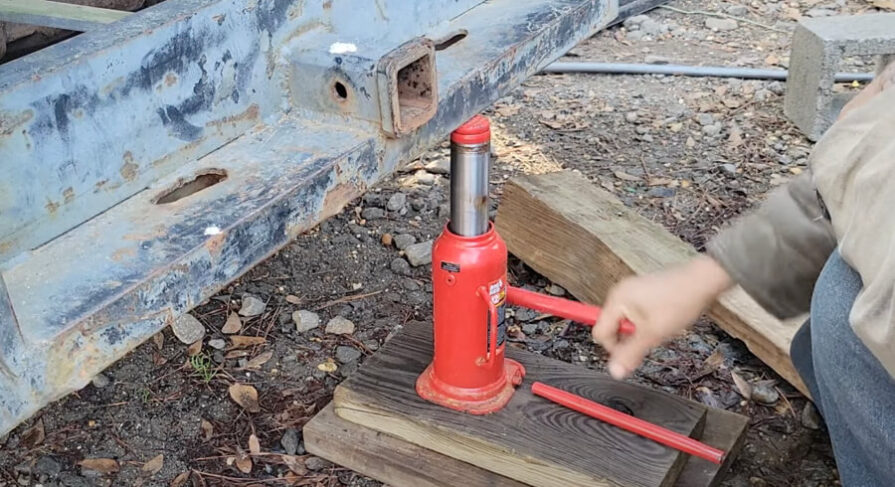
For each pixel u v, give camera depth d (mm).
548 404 2057
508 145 3639
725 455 1943
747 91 4055
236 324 2613
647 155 3551
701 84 4137
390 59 1369
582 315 1924
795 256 1453
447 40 1772
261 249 1275
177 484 2129
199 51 1343
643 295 1469
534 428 1991
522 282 2805
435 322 2021
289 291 2764
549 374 2178
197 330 2570
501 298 1966
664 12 4949
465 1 1896
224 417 2311
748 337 2369
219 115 1400
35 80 1160
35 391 1028
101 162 1261
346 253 2938
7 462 2176
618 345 1547
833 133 1294
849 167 1239
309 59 1447
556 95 4062
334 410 2197
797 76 3674
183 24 1312
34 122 1172
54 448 2217
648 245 2525
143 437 2254
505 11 1867
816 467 2145
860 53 3469
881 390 1366
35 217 1199
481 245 1896
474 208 1856
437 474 2021
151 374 2439
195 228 1225
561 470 1900
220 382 2418
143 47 1270
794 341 1959
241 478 2143
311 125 1470
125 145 1285
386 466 2076
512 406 2053
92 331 1079
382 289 2785
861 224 1212
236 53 1399
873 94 1417
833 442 1623
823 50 3455
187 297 1192
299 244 2963
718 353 2482
